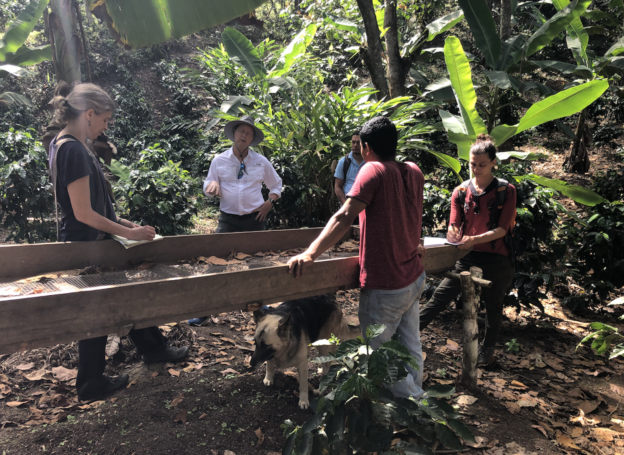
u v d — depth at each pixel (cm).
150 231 249
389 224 222
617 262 455
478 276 312
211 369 312
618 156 1248
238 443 240
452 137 476
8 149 530
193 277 195
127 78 1502
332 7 930
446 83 795
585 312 488
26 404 254
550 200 447
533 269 448
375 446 184
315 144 704
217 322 388
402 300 233
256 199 391
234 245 294
